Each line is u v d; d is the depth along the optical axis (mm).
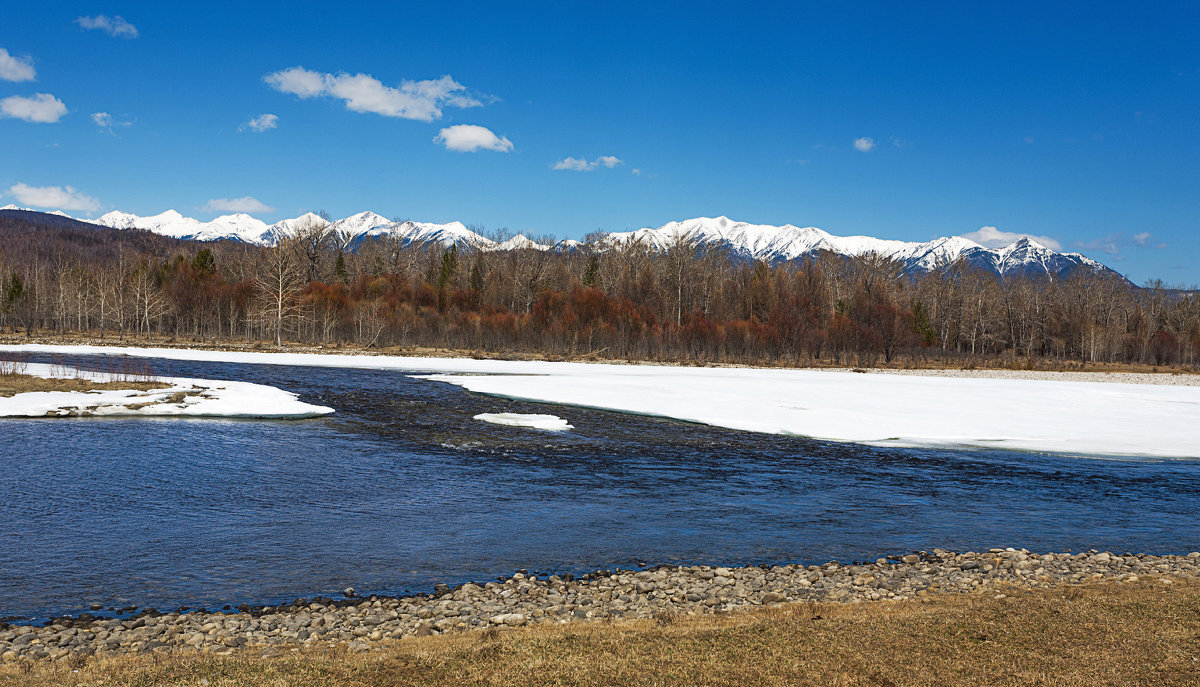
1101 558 13211
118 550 12828
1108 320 111875
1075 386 51969
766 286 97312
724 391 41156
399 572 12078
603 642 8422
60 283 87438
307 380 43281
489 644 8383
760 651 8141
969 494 18594
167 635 9047
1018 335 108188
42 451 20469
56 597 10648
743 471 20875
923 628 8945
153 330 87562
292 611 10172
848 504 17328
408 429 26594
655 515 15977
